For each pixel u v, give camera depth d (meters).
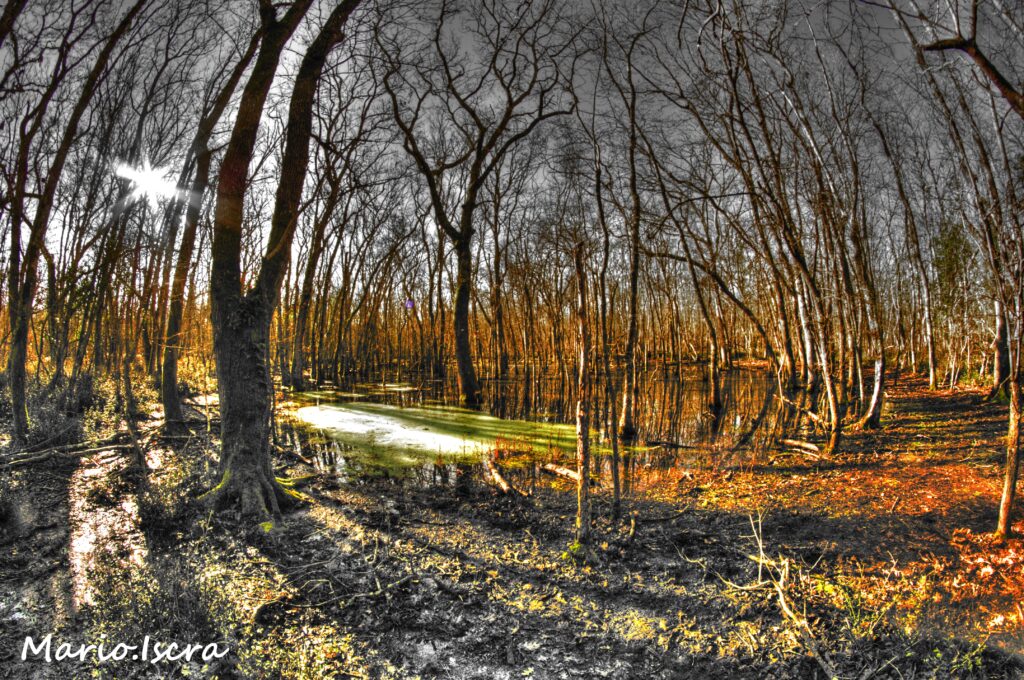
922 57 4.57
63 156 10.22
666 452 11.24
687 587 5.21
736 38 9.23
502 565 5.68
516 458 10.78
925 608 4.61
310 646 4.22
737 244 21.38
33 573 5.21
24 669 3.81
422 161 19.31
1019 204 5.43
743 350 42.03
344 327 32.31
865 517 6.75
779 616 4.66
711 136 11.12
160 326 15.31
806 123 10.74
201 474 8.17
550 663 4.15
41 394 12.83
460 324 20.23
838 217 12.63
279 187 7.54
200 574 5.09
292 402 20.98
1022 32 4.21
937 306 23.14
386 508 7.45
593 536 6.36
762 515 6.98
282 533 6.36
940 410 14.77
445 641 4.39
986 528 6.16
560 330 21.25
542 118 19.53
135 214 13.23
